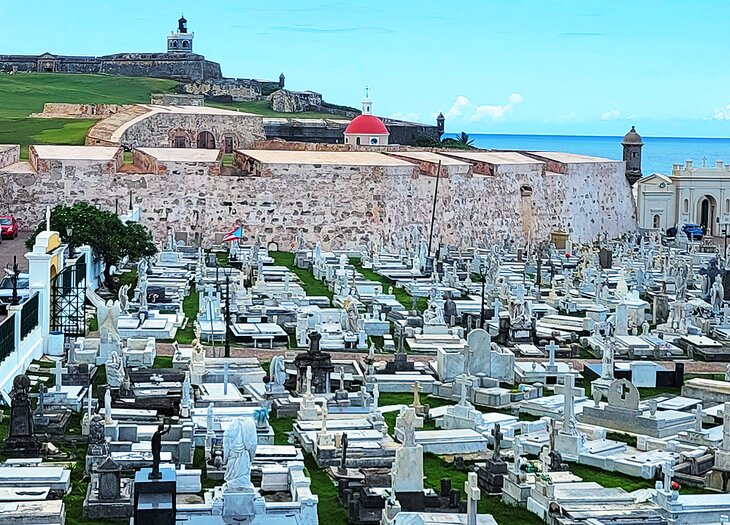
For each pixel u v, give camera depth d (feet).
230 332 169.07
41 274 149.07
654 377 150.61
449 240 304.09
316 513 88.58
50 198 273.95
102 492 90.27
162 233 279.28
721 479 103.96
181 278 215.10
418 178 300.40
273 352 157.69
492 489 101.14
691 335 179.01
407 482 93.66
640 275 234.99
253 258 235.61
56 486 94.58
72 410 120.57
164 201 279.90
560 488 98.48
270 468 97.30
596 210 346.33
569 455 112.37
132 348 150.61
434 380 142.51
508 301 193.57
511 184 320.50
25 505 87.45
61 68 625.00
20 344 134.92
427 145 497.46
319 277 230.48
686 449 115.03
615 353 165.99
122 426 107.24
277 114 529.04
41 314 148.56
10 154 292.81
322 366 134.21
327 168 289.53
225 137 368.89
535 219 326.03
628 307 193.26
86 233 195.42
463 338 172.55
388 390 139.95
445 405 133.80
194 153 296.71
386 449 107.14
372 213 291.58
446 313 186.50
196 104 467.11
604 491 97.66
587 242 335.06
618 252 286.25
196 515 84.94
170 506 80.33
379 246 275.80
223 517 85.20
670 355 168.66
